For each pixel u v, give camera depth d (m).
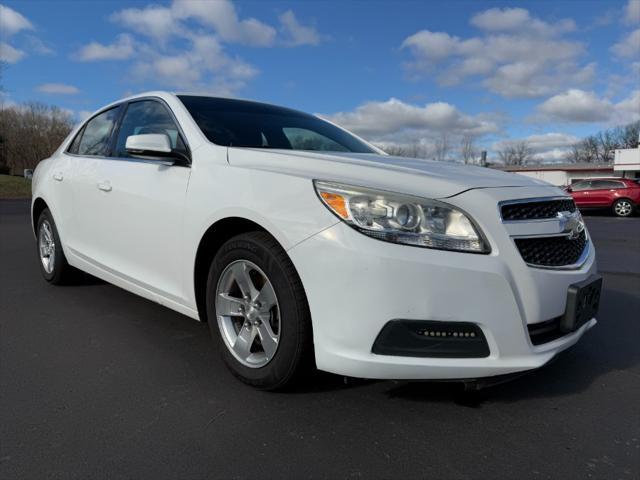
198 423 2.27
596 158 78.56
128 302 4.15
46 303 4.11
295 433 2.20
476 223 2.15
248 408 2.40
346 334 2.13
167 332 3.45
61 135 64.12
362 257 2.07
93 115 4.30
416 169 2.51
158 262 3.05
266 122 3.54
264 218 2.34
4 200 22.94
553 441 2.19
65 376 2.74
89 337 3.34
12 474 1.89
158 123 3.39
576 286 2.38
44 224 4.66
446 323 2.09
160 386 2.63
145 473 1.91
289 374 2.36
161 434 2.17
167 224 2.93
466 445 2.13
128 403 2.45
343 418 2.32
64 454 2.02
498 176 2.59
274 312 2.45
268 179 2.43
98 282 4.85
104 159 3.72
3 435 2.15
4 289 4.56
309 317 2.28
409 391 2.59
